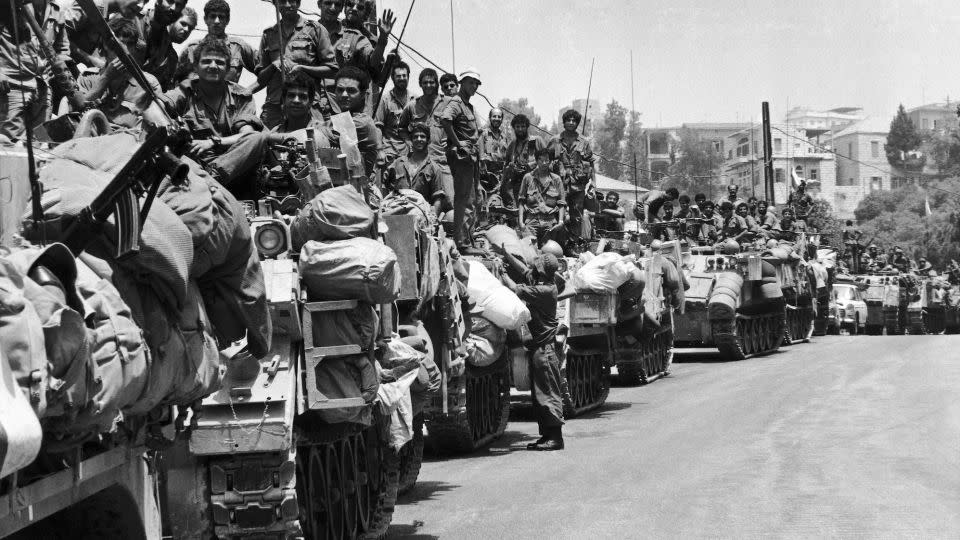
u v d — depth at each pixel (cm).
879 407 1888
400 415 988
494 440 1652
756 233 3500
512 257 1584
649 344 2509
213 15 1030
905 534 969
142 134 717
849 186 15675
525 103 8888
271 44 1312
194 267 568
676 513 1064
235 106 1049
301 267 787
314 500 865
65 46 958
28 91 840
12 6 439
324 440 841
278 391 746
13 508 398
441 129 1620
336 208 798
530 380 1547
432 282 1184
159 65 1027
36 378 377
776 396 2072
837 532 978
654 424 1747
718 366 2883
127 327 456
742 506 1093
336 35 1452
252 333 632
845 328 4897
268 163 955
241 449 731
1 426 349
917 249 9475
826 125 17775
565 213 2117
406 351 973
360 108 1250
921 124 18312
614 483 1232
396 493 1027
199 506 747
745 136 13912
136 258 498
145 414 532
